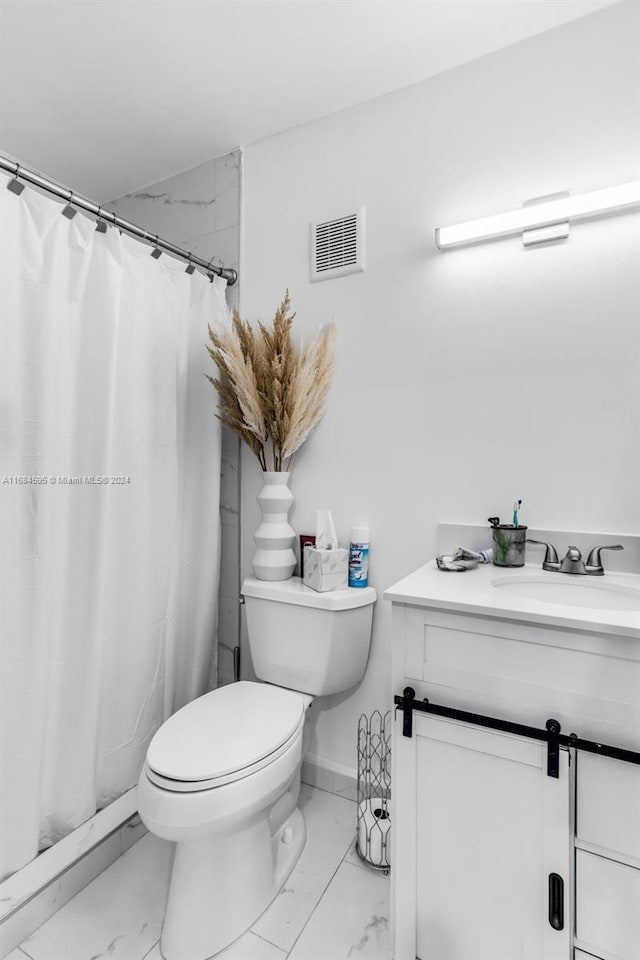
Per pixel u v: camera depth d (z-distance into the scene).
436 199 1.47
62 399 1.26
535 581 1.20
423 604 0.97
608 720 0.83
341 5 1.26
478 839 0.93
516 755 0.89
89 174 2.00
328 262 1.64
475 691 0.94
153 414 1.53
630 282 1.22
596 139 1.26
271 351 1.56
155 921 1.19
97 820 1.35
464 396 1.42
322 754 1.69
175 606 1.68
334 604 1.39
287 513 1.69
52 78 1.50
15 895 1.12
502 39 1.35
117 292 1.37
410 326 1.50
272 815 1.37
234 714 1.28
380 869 1.33
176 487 1.62
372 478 1.57
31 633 1.16
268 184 1.78
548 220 1.25
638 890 0.80
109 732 1.42
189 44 1.38
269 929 1.16
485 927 0.92
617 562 1.21
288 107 1.63
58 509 1.26
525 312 1.34
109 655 1.41
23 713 1.14
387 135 1.55
